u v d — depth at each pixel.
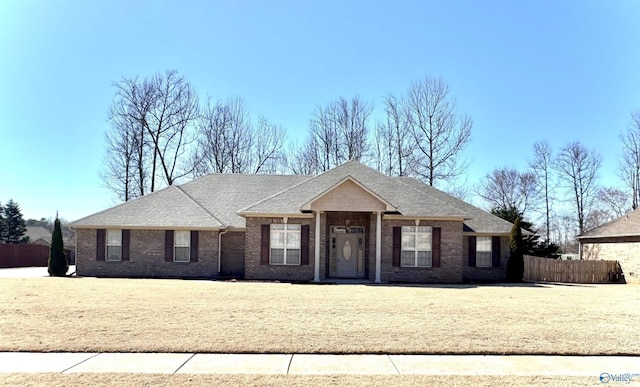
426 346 9.80
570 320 12.93
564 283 29.41
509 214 41.44
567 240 63.81
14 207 64.12
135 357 8.97
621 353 9.48
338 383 7.52
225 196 30.88
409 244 26.28
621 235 32.19
